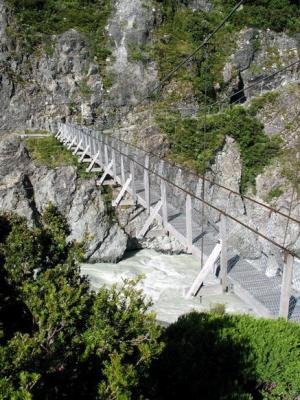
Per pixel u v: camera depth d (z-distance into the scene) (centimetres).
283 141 2852
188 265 2017
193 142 2784
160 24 3403
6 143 2348
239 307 866
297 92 2983
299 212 2548
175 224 926
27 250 497
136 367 348
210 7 3659
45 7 3278
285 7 3522
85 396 348
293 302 599
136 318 371
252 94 3447
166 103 3178
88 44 3209
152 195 1185
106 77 3181
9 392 259
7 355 283
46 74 3092
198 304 1057
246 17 3509
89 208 2159
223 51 3403
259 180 2761
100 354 357
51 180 2225
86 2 3375
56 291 402
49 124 2980
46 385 329
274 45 3512
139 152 1697
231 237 916
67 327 366
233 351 511
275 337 517
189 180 2170
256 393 497
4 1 3131
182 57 3297
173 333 557
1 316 451
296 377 491
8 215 651
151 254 2155
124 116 3159
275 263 691
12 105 2986
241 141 2834
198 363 507
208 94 3253
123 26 3284
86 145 2134
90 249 2030
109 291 411
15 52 3073
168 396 496
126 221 2206
